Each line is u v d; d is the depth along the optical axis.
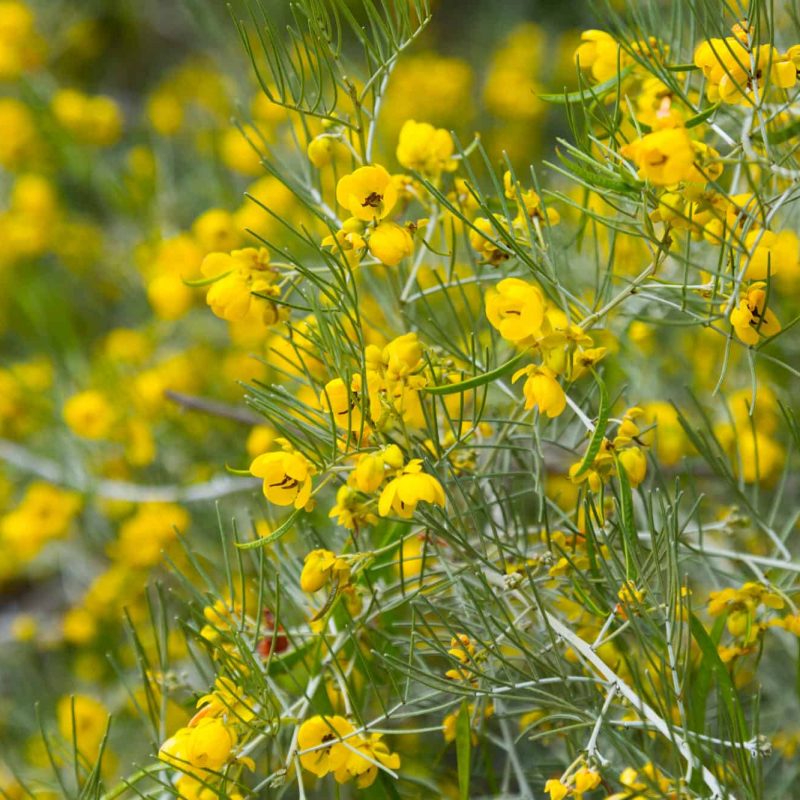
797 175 1.29
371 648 1.32
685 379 1.53
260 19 2.12
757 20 1.28
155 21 2.79
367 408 1.28
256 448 1.50
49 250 2.24
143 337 1.98
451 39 2.90
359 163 1.34
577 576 1.32
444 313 1.57
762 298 1.29
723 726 1.30
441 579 1.36
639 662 1.36
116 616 1.69
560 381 1.32
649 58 1.33
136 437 1.72
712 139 1.40
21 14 2.30
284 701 1.33
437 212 1.37
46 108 2.21
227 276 1.32
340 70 1.33
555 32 2.72
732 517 1.37
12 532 1.68
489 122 2.48
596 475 1.30
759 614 1.35
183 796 1.30
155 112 2.38
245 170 1.91
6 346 2.25
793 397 1.54
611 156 1.31
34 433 1.88
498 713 1.34
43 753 1.52
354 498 1.30
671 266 1.46
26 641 1.87
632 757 1.30
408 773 1.40
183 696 1.47
